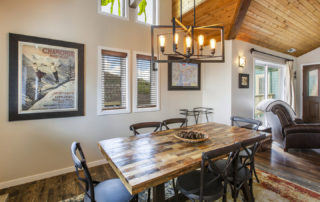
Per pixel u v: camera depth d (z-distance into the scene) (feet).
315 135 10.31
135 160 4.33
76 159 3.85
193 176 5.31
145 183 3.37
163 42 5.84
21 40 7.27
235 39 12.79
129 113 10.32
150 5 11.63
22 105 7.38
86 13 8.80
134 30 10.36
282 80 18.42
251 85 14.25
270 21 12.12
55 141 8.18
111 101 9.80
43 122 7.89
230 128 7.78
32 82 7.55
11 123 7.23
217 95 13.39
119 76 10.01
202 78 14.35
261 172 8.16
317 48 18.30
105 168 8.95
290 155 10.30
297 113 19.71
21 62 7.31
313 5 11.52
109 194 4.42
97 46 9.12
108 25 9.45
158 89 11.51
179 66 12.68
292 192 6.54
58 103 8.14
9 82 7.13
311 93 18.83
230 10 10.29
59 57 8.10
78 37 8.59
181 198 5.81
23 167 7.50
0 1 6.95
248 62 13.92
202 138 5.79
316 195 6.33
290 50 17.25
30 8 7.48
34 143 7.72
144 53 10.75
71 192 6.84
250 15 11.09
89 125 9.02
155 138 6.24
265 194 6.43
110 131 9.67
